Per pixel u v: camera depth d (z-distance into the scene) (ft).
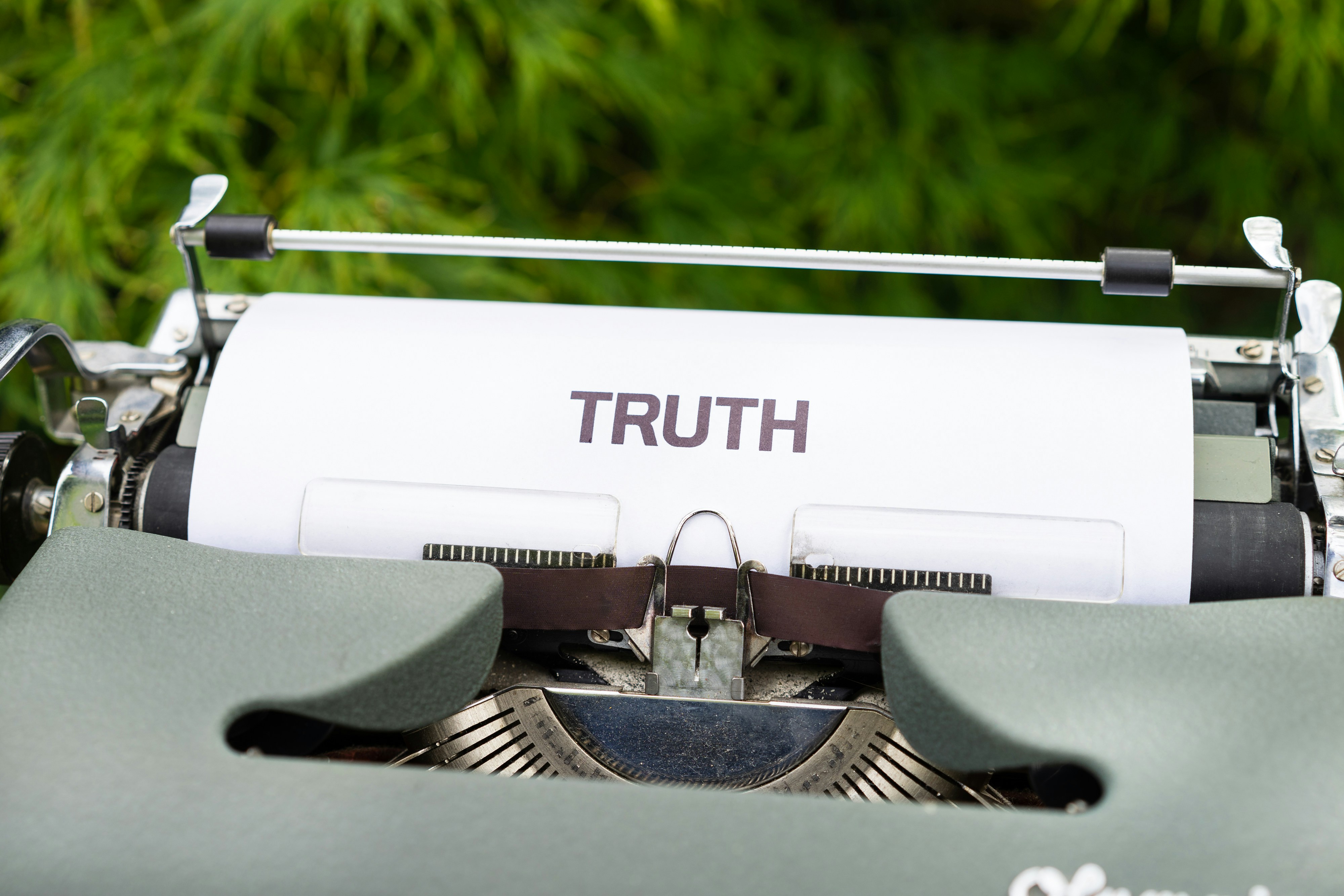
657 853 1.76
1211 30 3.35
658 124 3.52
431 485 2.05
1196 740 1.81
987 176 3.58
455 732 2.02
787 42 3.66
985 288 3.74
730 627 2.02
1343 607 1.90
